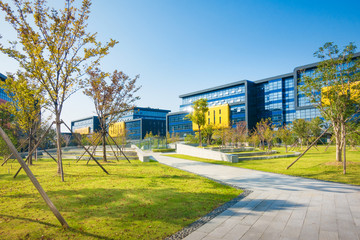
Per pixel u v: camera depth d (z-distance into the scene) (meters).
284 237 4.46
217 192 8.19
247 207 6.42
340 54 13.80
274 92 71.12
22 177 11.41
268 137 28.77
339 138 14.16
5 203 6.69
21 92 13.24
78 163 18.91
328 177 10.90
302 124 33.75
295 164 15.59
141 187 8.86
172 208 6.23
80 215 5.63
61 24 11.11
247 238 4.41
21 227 4.89
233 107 76.81
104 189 8.48
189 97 96.69
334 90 13.56
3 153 17.88
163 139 40.34
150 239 4.32
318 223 5.20
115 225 5.00
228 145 42.91
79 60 11.91
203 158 23.28
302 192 8.24
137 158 23.41
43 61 10.85
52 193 7.86
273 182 10.13
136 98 19.95
